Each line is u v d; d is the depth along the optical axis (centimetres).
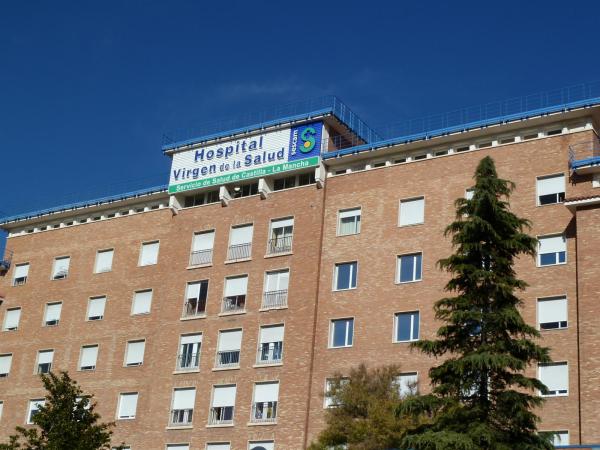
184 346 5144
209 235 5331
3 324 6084
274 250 5038
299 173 5144
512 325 2983
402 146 4791
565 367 3972
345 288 4738
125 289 5603
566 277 4116
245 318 4975
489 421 2911
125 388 5331
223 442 4778
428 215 4616
